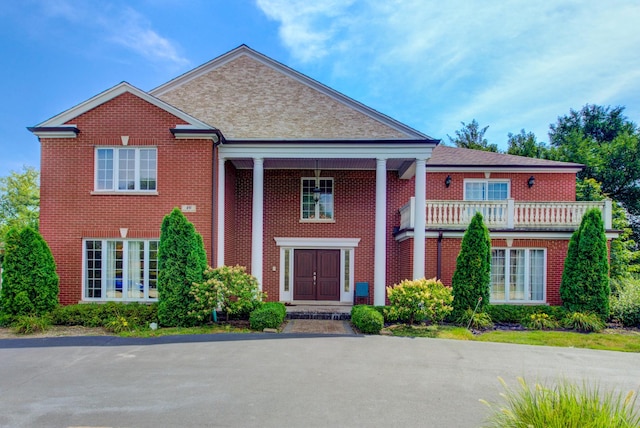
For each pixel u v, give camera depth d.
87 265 14.64
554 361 9.54
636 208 32.81
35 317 12.54
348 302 18.34
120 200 14.63
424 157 15.82
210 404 6.39
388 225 18.62
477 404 6.54
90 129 14.70
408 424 5.72
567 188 19.39
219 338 11.36
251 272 16.92
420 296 12.71
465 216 16.56
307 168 18.72
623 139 33.50
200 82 17.64
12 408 6.21
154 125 14.72
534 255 16.48
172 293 12.96
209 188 14.68
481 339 12.05
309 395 6.84
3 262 12.92
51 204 14.56
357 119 16.67
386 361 9.15
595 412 4.30
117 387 7.19
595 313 13.98
